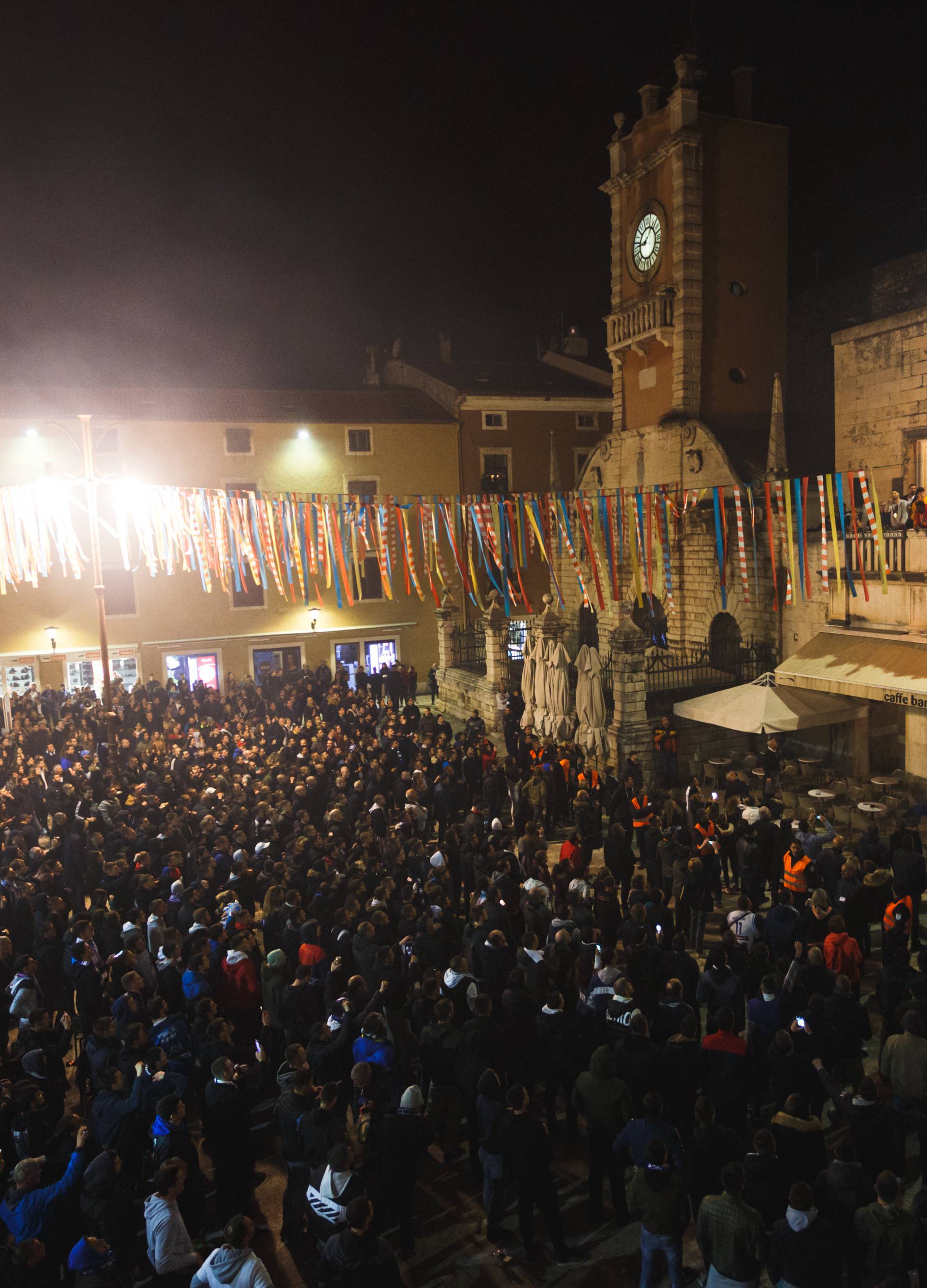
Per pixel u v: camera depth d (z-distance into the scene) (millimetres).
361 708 25078
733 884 15633
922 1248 6062
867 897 11445
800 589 22031
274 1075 9969
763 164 28516
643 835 14898
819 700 18391
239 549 25500
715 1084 7879
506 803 21000
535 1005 8945
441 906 11250
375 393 38625
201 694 28344
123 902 12305
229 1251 5719
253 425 33812
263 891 12062
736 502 21906
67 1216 6586
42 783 18344
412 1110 7488
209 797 15531
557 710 23484
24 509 19000
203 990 9484
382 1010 8969
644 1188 6613
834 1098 7582
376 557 35969
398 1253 7746
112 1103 7430
